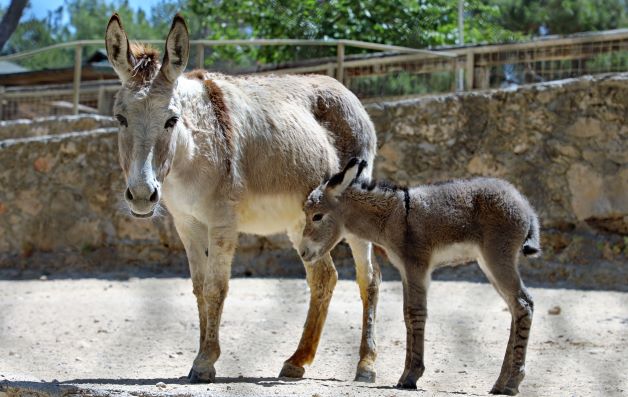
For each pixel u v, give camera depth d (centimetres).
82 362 673
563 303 892
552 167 1072
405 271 552
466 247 549
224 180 595
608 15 2184
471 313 863
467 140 1114
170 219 1177
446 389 566
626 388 557
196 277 614
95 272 1179
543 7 2223
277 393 505
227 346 740
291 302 946
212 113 597
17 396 536
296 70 1397
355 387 540
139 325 834
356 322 831
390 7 1855
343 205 580
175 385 541
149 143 534
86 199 1222
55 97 1761
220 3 2138
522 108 1092
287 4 1928
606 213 1041
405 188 564
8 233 1245
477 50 1273
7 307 934
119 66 551
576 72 1282
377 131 1152
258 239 1141
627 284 969
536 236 544
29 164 1251
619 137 1048
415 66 1326
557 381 582
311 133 659
